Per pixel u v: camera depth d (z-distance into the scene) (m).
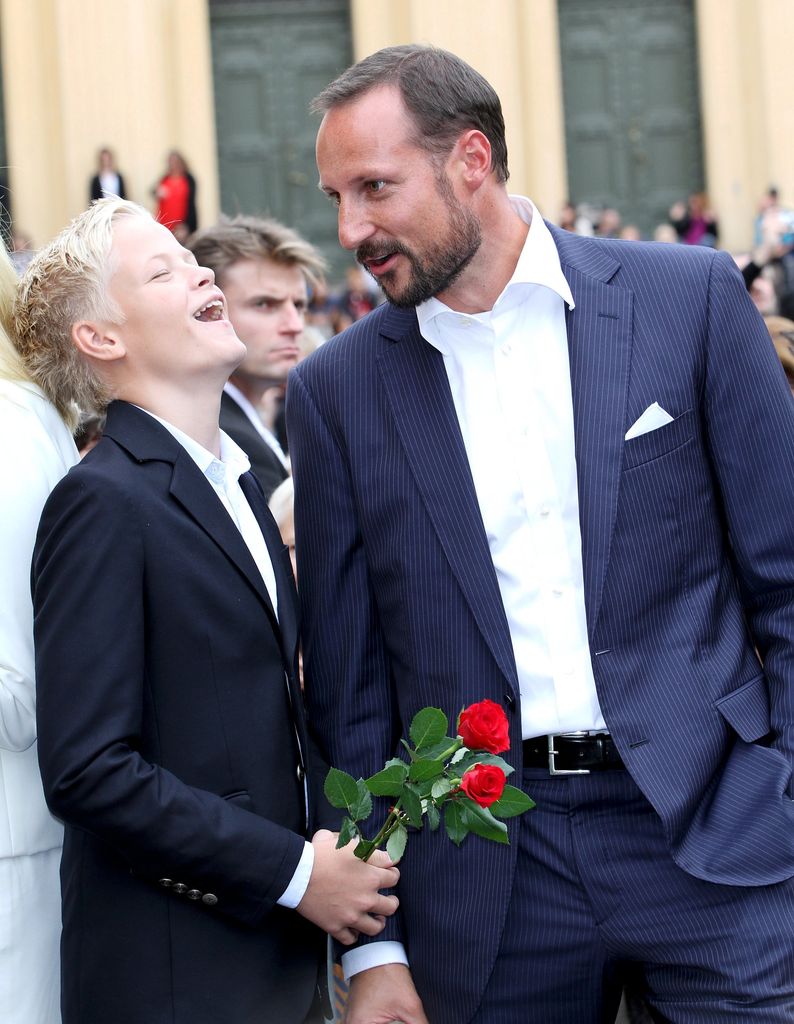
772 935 2.40
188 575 2.24
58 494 2.22
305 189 17.22
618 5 17.48
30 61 16.38
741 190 17.39
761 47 17.25
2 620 2.28
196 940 2.22
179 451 2.33
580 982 2.49
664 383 2.46
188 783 2.23
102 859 2.24
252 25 17.20
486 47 16.52
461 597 2.49
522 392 2.51
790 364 3.46
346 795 2.18
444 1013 2.52
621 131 17.50
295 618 2.45
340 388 2.64
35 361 2.50
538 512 2.47
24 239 13.81
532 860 2.48
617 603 2.43
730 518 2.50
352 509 2.63
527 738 2.47
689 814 2.41
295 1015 2.28
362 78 2.43
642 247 2.60
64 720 2.13
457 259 2.45
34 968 2.38
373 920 2.34
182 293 2.39
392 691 2.65
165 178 15.34
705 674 2.46
